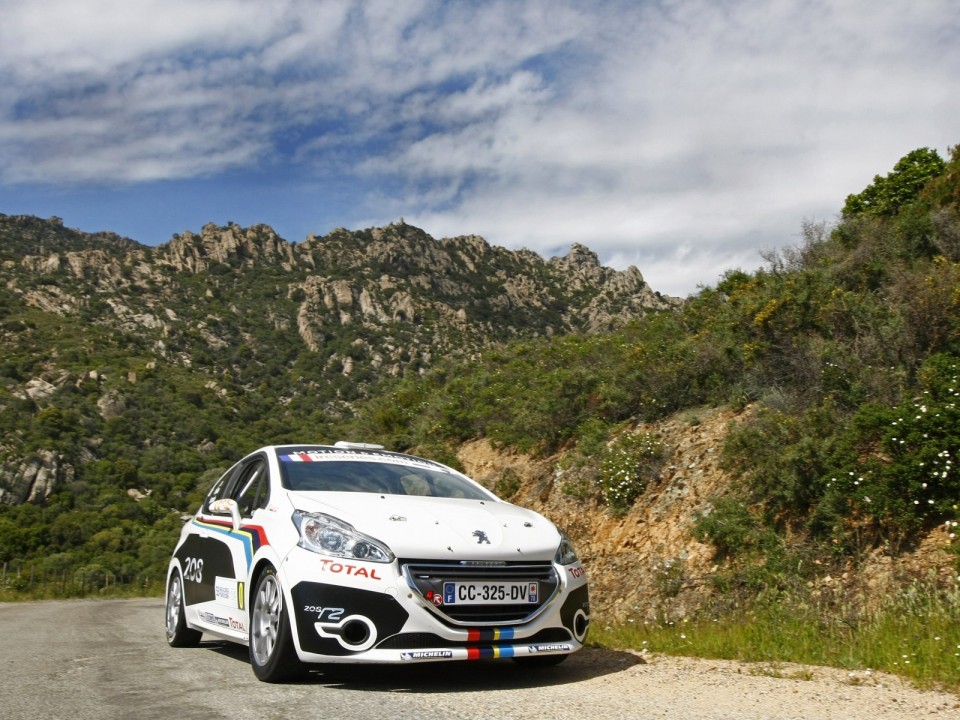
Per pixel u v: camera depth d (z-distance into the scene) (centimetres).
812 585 812
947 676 499
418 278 18062
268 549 526
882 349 1044
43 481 6662
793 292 1230
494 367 1964
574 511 1193
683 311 1582
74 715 411
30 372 9925
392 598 471
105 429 8350
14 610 1495
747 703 442
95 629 939
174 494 7050
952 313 1019
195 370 12762
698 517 977
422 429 1758
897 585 757
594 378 1409
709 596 885
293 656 494
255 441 9319
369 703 435
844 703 443
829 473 873
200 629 661
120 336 13262
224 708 423
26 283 15225
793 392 1085
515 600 500
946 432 812
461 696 456
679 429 1198
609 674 544
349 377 13312
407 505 543
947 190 1427
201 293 16562
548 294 18838
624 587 986
